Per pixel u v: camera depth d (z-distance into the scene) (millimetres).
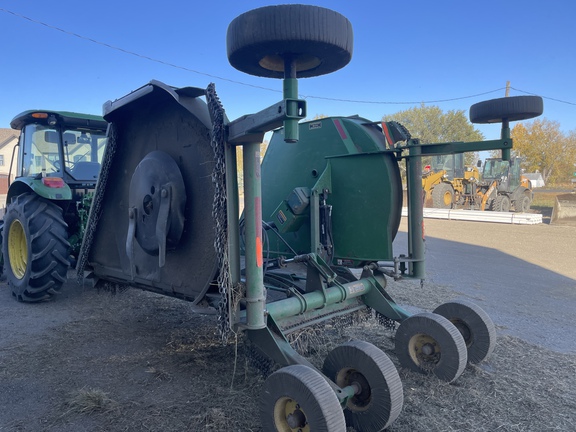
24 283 5031
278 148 4715
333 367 2814
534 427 2760
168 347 3889
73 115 5836
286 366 2604
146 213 3117
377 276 3971
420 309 5234
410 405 2977
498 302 5805
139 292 5660
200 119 2795
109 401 2918
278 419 2443
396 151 3811
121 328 4371
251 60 2475
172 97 2973
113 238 3771
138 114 3428
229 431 2615
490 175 21188
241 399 2977
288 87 2357
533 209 25375
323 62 2576
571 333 4609
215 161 2615
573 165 48500
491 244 11359
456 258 9312
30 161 6043
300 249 4445
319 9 2213
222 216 2604
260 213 2643
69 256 5227
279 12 2170
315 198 4020
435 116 43062
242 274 3365
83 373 3369
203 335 4191
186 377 3309
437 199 18781
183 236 3074
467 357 3406
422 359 3385
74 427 2660
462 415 2877
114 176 3707
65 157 5965
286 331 3047
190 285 3066
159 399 2980
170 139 3156
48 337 4102
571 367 3672
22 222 5066
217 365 3514
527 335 4504
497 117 3525
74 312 4887
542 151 49125
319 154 4316
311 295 3307
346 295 3557
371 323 4445
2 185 31859
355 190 4031
